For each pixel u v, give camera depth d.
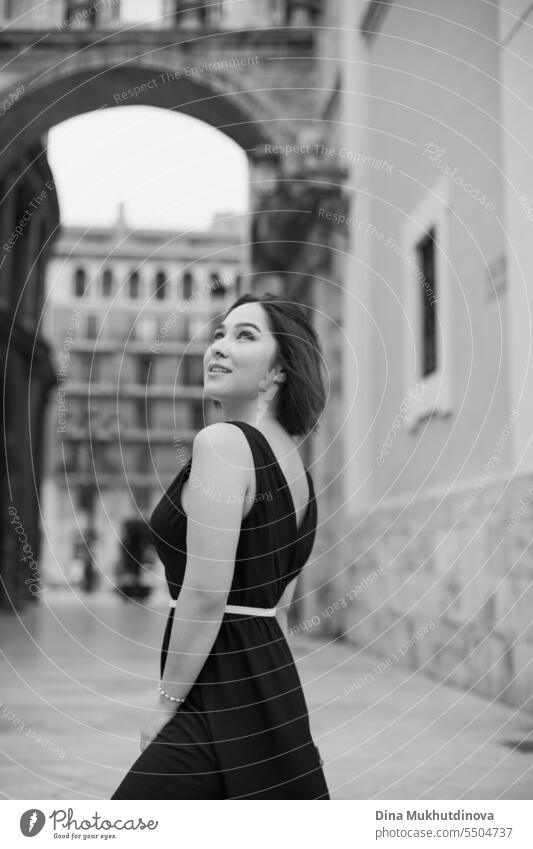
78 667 7.39
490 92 6.33
